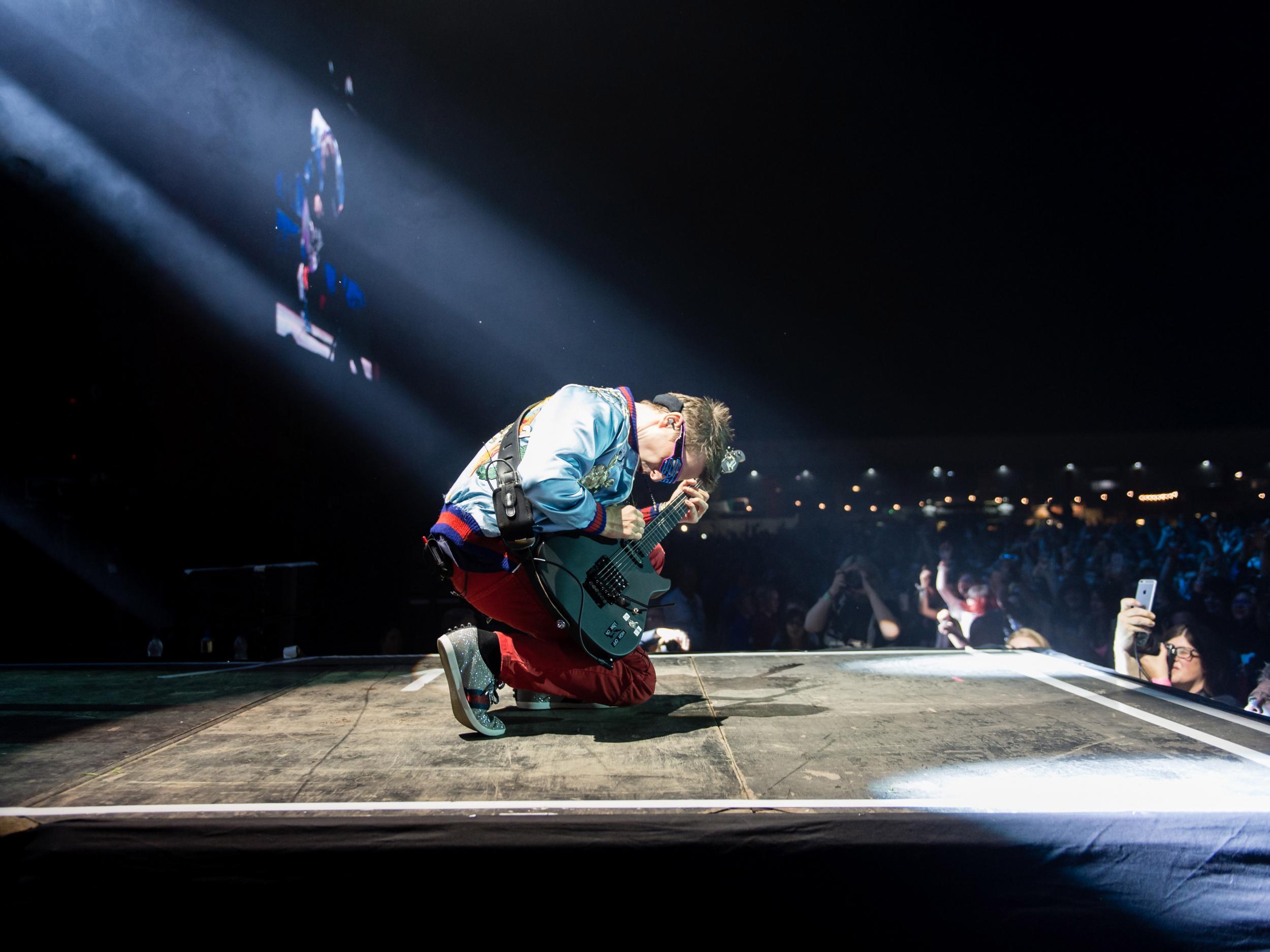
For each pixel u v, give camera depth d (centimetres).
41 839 135
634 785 155
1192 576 655
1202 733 192
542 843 134
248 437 809
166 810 140
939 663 292
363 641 872
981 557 991
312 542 925
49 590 600
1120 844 134
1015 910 134
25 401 582
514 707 229
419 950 134
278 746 187
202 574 586
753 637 574
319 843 134
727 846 134
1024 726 200
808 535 1131
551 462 180
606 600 201
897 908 134
